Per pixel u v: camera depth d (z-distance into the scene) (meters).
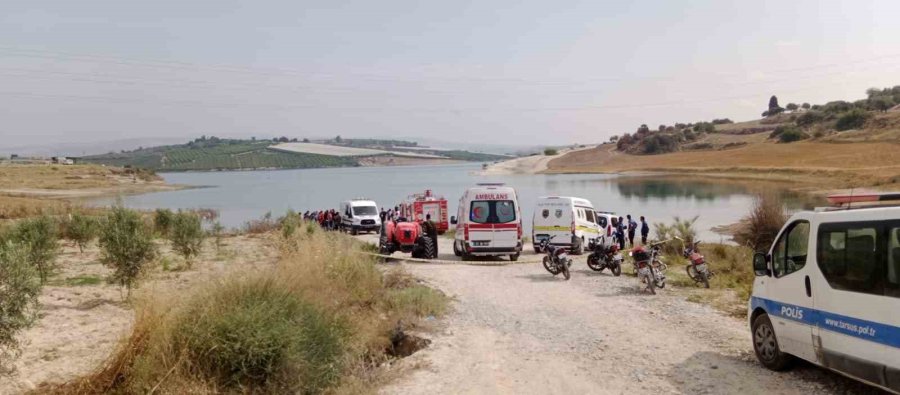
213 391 6.47
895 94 185.25
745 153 147.12
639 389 7.39
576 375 8.05
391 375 8.06
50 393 7.03
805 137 156.25
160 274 16.45
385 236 22.81
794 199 60.16
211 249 24.92
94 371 7.25
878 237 6.14
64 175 135.25
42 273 15.62
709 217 49.78
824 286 6.86
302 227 25.09
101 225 13.59
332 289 11.73
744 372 7.89
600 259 18.83
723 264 18.70
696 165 141.50
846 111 164.75
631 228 29.23
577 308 12.80
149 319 7.17
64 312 11.84
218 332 6.88
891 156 100.12
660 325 10.90
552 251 17.95
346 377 7.71
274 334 6.91
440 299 13.23
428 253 22.72
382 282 15.00
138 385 6.57
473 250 23.00
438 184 132.50
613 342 9.74
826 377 7.50
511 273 18.91
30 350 9.03
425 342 10.16
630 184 107.19
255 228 36.00
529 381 7.87
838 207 7.19
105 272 18.05
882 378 6.03
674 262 20.22
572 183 118.31
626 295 14.33
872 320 6.14
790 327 7.46
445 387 7.67
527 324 11.31
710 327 10.60
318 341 7.61
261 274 8.26
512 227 23.08
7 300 7.32
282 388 6.88
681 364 8.35
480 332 10.72
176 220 19.06
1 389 7.26
